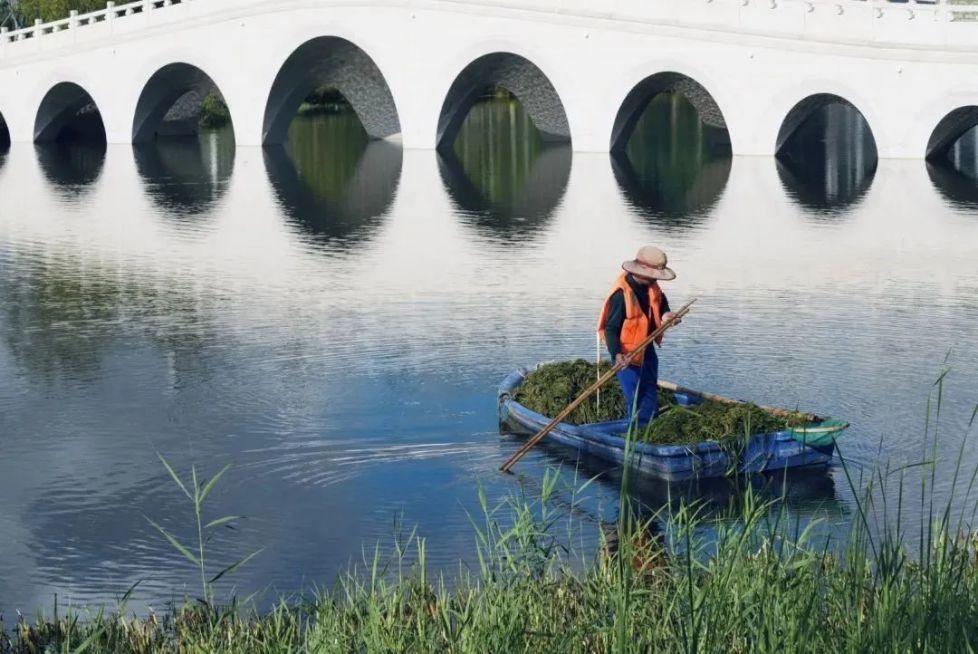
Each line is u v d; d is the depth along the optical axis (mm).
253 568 10758
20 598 10328
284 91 53094
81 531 11656
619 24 45250
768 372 16188
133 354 17844
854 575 8242
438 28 48312
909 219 29672
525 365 16734
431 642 8117
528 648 8062
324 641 8328
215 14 51875
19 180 42156
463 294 21484
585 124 46969
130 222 31500
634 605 8211
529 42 46875
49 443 14117
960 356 16812
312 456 13430
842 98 42594
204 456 13539
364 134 58844
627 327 13297
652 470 12578
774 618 7715
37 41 56406
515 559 9734
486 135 57125
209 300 21422
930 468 12648
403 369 16656
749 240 26953
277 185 39281
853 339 17859
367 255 25812
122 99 55062
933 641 7121
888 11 40531
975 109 40469
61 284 23141
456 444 13648
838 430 12617
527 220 30750
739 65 43406
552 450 13398
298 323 19484
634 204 33500
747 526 9258
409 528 11484
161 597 10273
